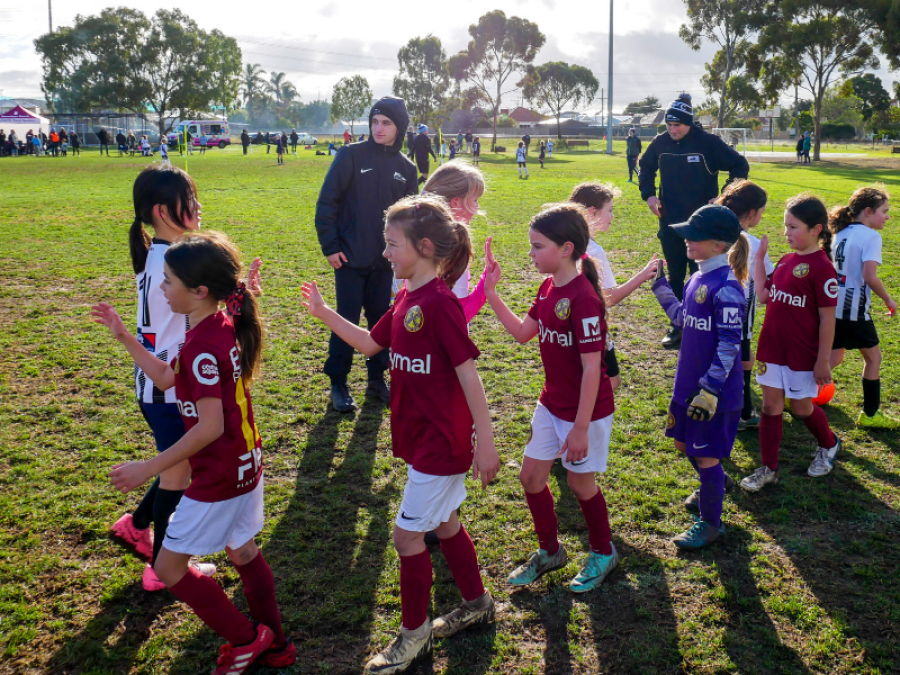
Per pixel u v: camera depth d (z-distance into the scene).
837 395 5.04
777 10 47.09
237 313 2.37
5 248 10.31
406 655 2.51
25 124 52.00
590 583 2.98
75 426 4.51
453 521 2.64
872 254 4.20
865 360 4.39
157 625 2.78
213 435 2.23
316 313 2.81
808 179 25.17
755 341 6.17
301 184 22.17
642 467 4.07
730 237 3.07
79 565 3.14
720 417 3.12
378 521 3.51
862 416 4.49
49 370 5.48
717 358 3.01
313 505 3.66
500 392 5.16
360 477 3.96
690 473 4.00
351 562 3.18
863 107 81.69
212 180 23.61
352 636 2.71
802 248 3.65
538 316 2.94
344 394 4.97
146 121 68.44
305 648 2.65
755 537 3.36
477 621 2.76
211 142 59.28
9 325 6.61
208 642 2.69
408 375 2.44
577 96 88.44
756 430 4.60
